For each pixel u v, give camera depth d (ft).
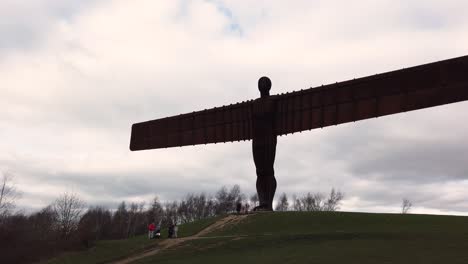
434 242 64.18
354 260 54.49
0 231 139.64
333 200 257.96
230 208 306.35
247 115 111.14
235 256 68.39
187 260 70.74
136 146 126.52
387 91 92.99
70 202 195.93
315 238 75.51
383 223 90.33
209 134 115.65
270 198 107.45
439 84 87.40
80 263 88.02
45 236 152.76
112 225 324.19
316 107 101.65
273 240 77.51
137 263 76.48
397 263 51.26
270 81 109.60
